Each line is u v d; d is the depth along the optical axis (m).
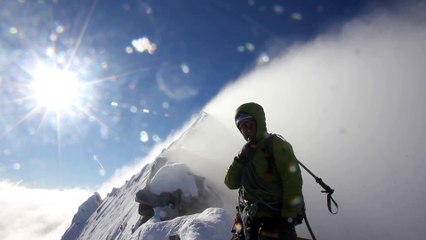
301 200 3.42
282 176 3.49
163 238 7.40
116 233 22.22
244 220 3.82
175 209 11.42
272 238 3.51
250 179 3.71
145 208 12.61
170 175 12.02
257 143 3.74
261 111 3.78
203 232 6.82
